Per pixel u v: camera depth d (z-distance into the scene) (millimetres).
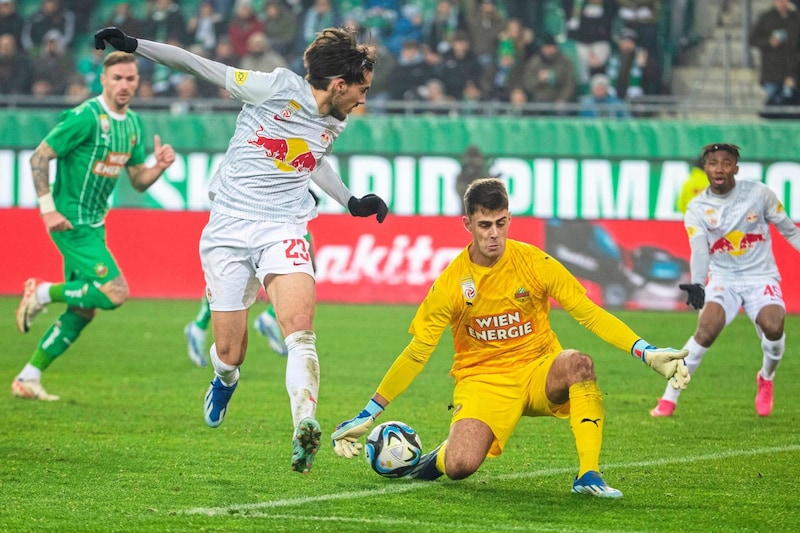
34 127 56031
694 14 67688
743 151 54219
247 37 65625
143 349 40500
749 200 28312
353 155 55656
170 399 29672
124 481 19406
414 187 55469
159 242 56312
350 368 35906
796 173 53969
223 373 19500
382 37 65812
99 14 68438
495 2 67188
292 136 18203
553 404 18812
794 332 46844
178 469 20562
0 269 56281
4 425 25312
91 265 28734
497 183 18219
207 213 56188
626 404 29828
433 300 18609
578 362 18422
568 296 18562
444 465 18781
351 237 55438
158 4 67875
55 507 17266
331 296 55500
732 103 65188
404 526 16109
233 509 17219
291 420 26516
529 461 21719
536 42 66812
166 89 64688
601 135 54719
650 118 62156
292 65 66000
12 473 20000
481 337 19125
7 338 43406
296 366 16828
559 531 15898
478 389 19000
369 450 19859
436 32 65438
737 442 24203
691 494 18641
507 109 60031
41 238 56156
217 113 59312
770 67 62406
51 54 65625
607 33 65250
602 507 17547
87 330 45562
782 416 28000
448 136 55375
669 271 54250
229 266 18453
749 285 28531
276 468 20750
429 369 36750
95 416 26781
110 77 28703
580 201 54906
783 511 17375
